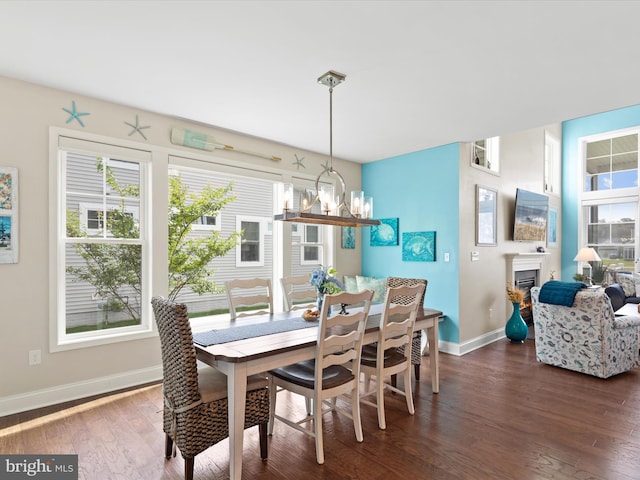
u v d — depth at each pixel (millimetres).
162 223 3572
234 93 3078
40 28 2168
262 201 6254
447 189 4531
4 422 2654
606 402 3031
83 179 3229
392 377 3359
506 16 2035
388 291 2578
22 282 2848
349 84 2906
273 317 3059
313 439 2473
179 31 2203
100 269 3324
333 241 5184
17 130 2834
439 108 3393
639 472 2092
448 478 2039
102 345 3215
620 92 3029
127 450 2312
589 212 7273
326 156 5094
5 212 2773
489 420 2721
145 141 3469
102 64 2602
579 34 2201
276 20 2092
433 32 2197
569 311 3748
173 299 5484
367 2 1926
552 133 7109
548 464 2166
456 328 4414
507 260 5438
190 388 1938
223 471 2125
